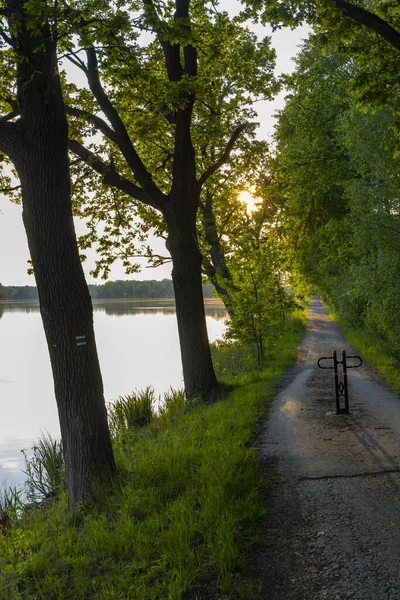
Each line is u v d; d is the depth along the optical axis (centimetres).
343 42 1068
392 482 614
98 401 684
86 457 668
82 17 716
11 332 5409
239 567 433
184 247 1302
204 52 1298
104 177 1240
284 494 602
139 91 1239
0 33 639
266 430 907
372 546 464
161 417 1216
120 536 478
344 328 3269
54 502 754
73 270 670
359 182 1752
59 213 659
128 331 4866
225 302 1991
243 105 1695
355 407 1061
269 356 1950
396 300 1530
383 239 1545
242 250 1786
